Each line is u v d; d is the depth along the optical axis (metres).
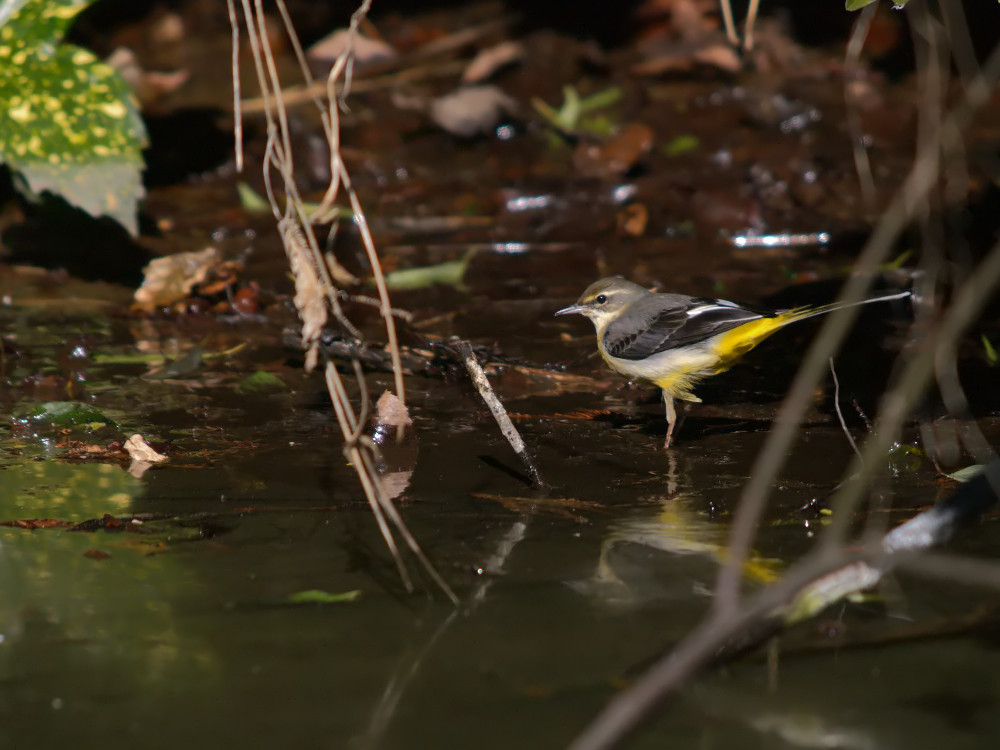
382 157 18.55
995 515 7.79
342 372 11.46
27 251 15.30
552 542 7.61
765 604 4.89
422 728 5.42
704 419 10.41
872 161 17.59
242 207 16.89
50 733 5.38
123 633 6.34
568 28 23.20
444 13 24.20
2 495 8.38
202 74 21.61
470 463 9.22
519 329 12.83
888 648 6.21
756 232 15.78
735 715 5.59
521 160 18.36
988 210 15.07
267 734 5.39
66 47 13.06
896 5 8.62
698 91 20.50
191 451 9.39
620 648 6.14
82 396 10.73
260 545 7.55
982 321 12.27
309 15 23.95
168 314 13.23
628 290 11.30
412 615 6.57
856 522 7.85
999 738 5.36
